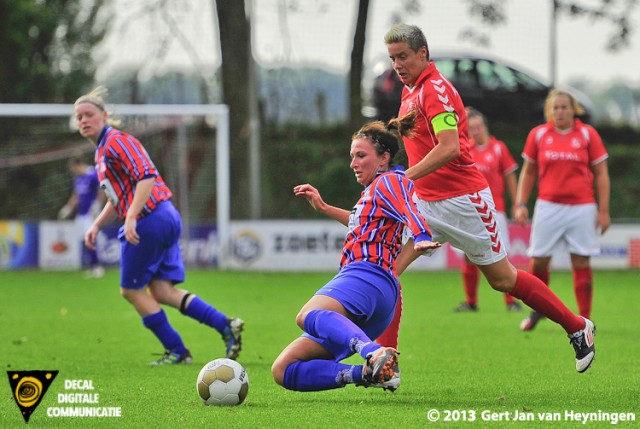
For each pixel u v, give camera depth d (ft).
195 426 63.98
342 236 237.45
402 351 104.53
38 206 276.82
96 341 114.93
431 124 78.84
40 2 331.36
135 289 96.43
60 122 274.16
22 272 230.27
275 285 196.65
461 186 80.59
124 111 233.55
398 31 78.43
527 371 89.92
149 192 93.20
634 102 318.86
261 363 96.63
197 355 103.45
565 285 198.39
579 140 121.19
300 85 299.38
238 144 274.57
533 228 124.16
